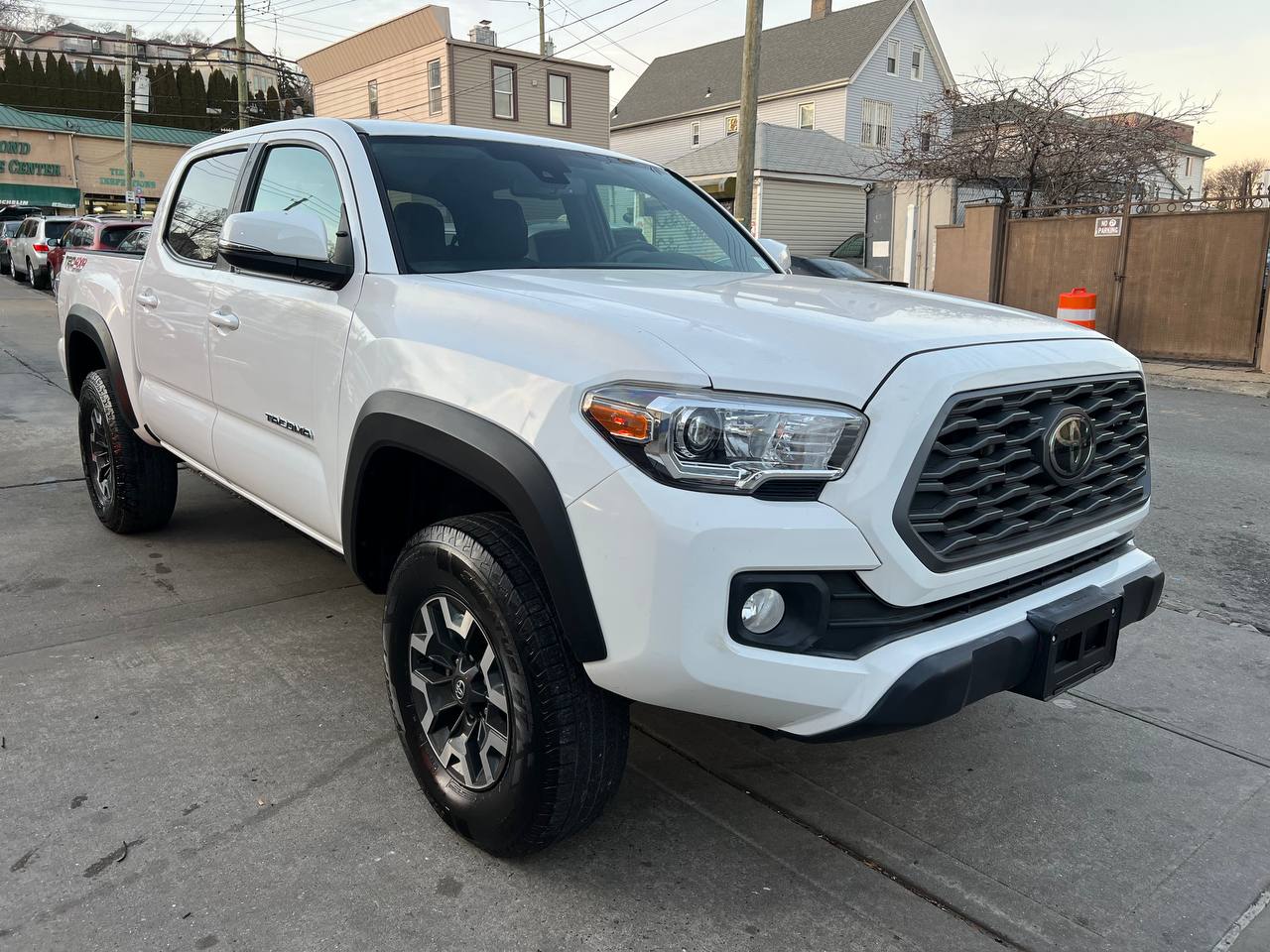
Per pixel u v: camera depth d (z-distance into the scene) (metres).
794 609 1.98
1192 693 3.46
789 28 38.81
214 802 2.60
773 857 2.46
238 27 33.81
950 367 2.03
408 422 2.36
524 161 3.43
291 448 3.10
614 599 1.95
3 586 4.12
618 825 2.58
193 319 3.61
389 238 2.82
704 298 2.40
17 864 2.32
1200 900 2.33
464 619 2.32
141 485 4.54
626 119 42.59
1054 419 2.23
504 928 2.17
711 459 1.91
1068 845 2.55
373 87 32.81
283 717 3.07
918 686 1.98
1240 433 8.29
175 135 49.31
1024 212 14.77
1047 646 2.21
